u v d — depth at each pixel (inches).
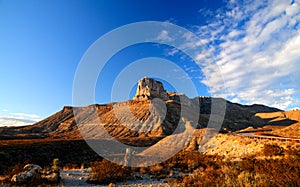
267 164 449.4
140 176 595.8
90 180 520.7
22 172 531.5
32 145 2039.9
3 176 553.9
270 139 1108.5
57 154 1855.3
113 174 545.3
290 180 354.0
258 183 356.5
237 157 898.7
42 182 478.6
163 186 478.0
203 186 415.5
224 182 390.3
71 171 632.4
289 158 451.2
